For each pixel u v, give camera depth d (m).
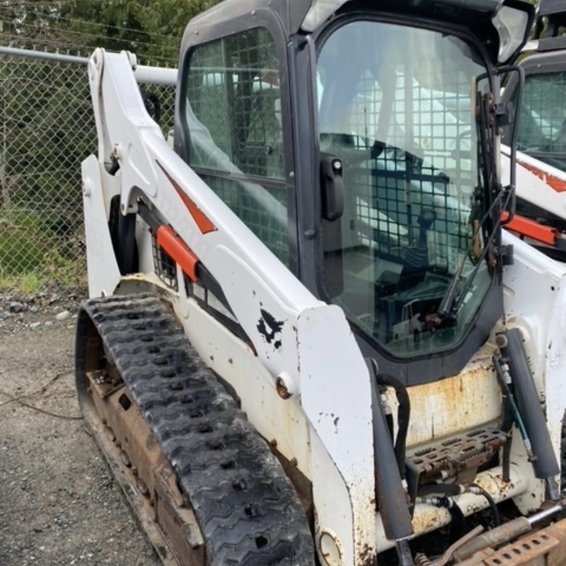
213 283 2.34
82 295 6.12
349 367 1.85
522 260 2.48
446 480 2.23
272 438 2.22
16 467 3.38
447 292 2.31
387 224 2.24
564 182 4.32
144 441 2.64
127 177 2.92
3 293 6.07
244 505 1.91
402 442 2.05
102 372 3.52
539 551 1.95
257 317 2.01
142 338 2.66
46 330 5.44
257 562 1.82
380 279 2.23
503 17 2.28
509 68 2.37
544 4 4.88
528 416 2.32
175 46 9.85
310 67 1.95
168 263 2.93
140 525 2.72
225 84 2.41
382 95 2.18
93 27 9.85
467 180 2.42
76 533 2.88
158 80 3.50
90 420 3.50
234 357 2.40
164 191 2.57
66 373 4.58
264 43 2.12
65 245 6.70
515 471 2.41
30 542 2.82
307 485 2.04
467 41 2.31
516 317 2.47
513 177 2.38
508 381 2.36
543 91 4.70
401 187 2.26
